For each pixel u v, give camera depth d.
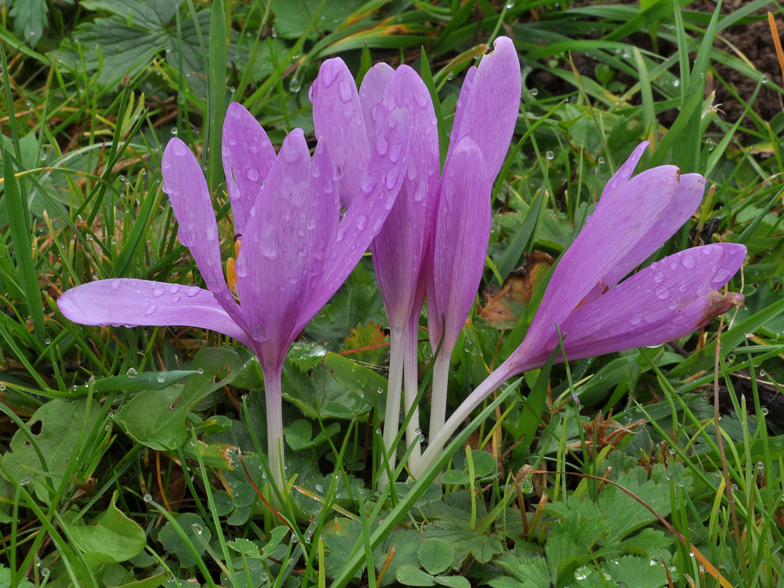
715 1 0.79
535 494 0.52
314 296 0.49
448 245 0.50
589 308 0.50
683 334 0.50
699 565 0.48
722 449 0.50
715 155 0.60
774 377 0.55
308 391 0.53
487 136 0.50
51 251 0.57
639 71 0.64
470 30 0.76
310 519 0.50
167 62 0.71
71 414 0.51
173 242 0.56
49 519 0.49
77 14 0.77
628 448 0.52
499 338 0.55
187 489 0.52
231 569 0.48
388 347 0.54
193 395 0.51
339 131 0.50
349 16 0.75
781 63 0.61
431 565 0.49
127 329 0.54
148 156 0.64
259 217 0.47
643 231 0.49
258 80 0.72
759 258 0.59
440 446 0.51
